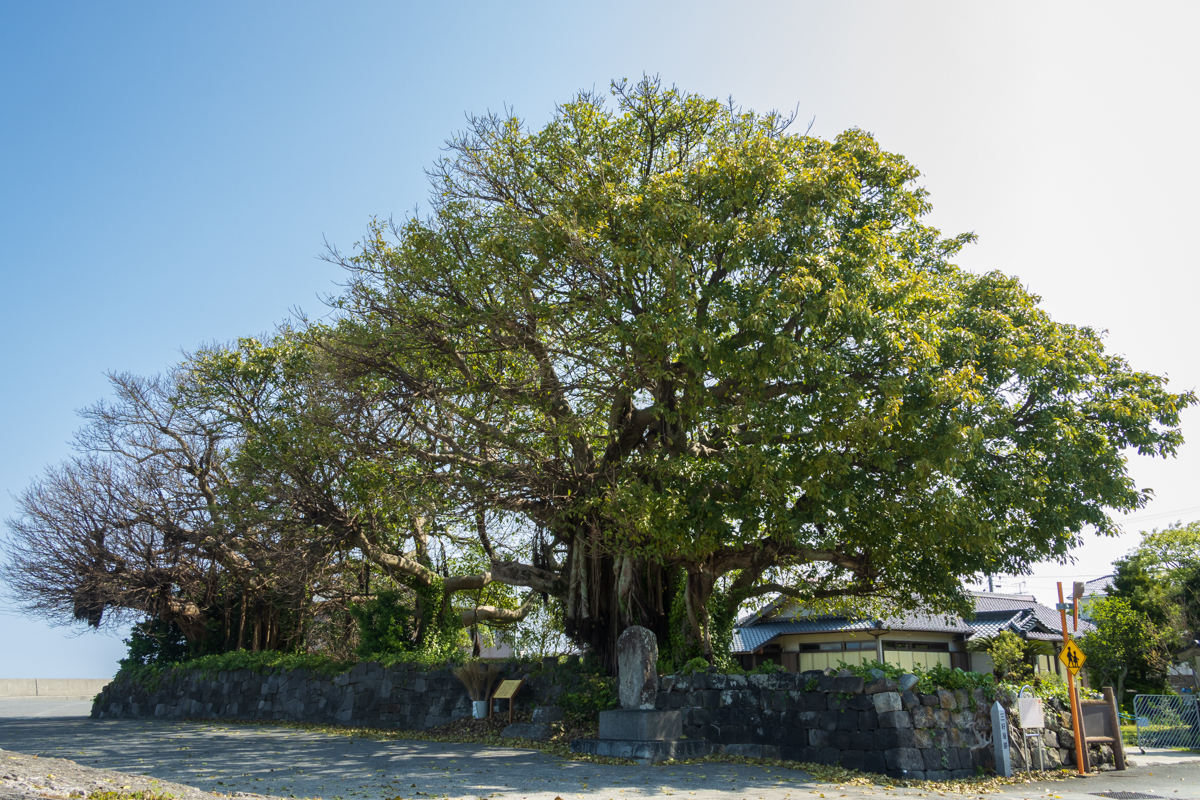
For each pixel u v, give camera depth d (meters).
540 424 17.53
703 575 17.78
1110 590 35.84
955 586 16.23
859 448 14.28
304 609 26.16
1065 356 16.53
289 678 24.39
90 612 29.11
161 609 29.05
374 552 22.62
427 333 16.88
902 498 14.83
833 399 14.05
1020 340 16.20
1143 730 22.16
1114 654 30.36
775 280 15.00
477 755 14.63
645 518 14.41
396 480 17.67
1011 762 13.80
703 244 15.61
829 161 16.05
